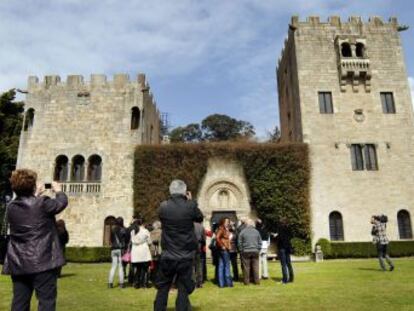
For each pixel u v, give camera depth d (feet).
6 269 19.02
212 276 56.03
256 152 105.19
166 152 105.19
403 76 113.09
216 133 276.00
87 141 107.45
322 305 31.42
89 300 35.96
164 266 24.06
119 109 110.01
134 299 36.17
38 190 20.94
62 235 49.52
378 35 116.57
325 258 94.43
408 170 105.19
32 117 111.24
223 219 45.65
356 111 109.19
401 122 108.99
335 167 104.88
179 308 23.38
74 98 110.93
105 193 103.35
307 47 114.93
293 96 120.98
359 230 100.42
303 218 99.60
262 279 50.88
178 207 24.68
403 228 101.60
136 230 44.70
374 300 33.17
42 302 18.53
